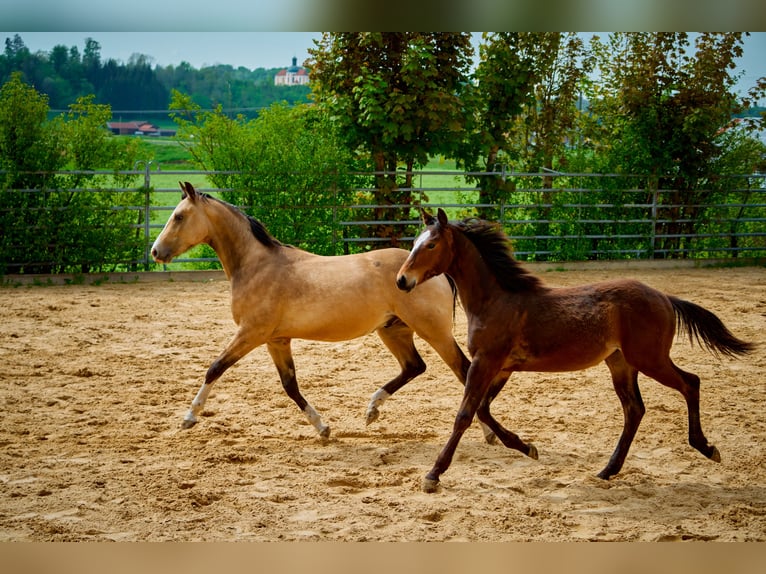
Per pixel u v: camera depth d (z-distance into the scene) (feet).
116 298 48.70
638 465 21.97
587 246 67.05
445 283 23.80
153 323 41.45
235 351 23.82
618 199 67.72
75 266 56.13
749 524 17.84
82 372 31.27
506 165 68.49
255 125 61.46
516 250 66.49
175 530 17.28
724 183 70.38
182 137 62.85
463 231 20.81
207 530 17.31
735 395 29.12
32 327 39.60
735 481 20.76
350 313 23.52
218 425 25.14
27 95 55.47
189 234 24.36
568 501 19.30
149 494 19.40
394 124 59.72
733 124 71.61
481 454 22.88
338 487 20.24
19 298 47.91
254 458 22.31
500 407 27.66
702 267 67.51
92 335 38.14
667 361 20.25
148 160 59.41
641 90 69.46
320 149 60.08
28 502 18.83
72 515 18.10
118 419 25.80
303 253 24.79
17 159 55.11
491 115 65.82
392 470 21.45
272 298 23.56
